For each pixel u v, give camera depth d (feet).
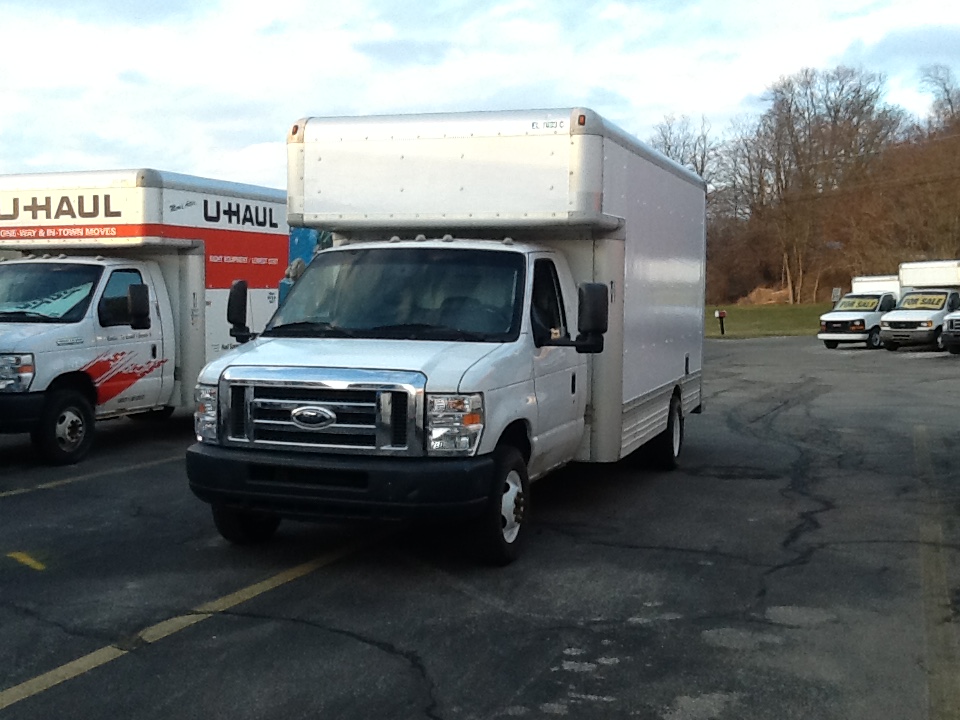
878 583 20.65
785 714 14.15
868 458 36.81
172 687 15.01
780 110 266.57
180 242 37.60
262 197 43.19
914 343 101.65
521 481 21.91
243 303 24.48
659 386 30.99
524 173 23.81
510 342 21.70
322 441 19.70
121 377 35.55
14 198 37.76
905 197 191.62
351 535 24.30
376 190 24.89
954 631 17.66
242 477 19.93
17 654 16.33
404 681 15.29
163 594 19.60
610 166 24.66
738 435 43.19
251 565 21.68
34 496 28.78
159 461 34.78
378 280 23.36
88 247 37.50
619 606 19.02
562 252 25.72
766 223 274.98
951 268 108.78
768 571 21.52
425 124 24.58
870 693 14.89
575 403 24.85
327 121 25.27
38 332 32.76
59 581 20.44
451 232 25.59
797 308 223.10
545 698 14.70
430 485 19.10
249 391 20.13
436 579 20.72
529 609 18.80
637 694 14.84
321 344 21.61
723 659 16.28
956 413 50.52
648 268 29.07
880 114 252.83
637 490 30.60
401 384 19.34
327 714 14.08
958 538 24.52
